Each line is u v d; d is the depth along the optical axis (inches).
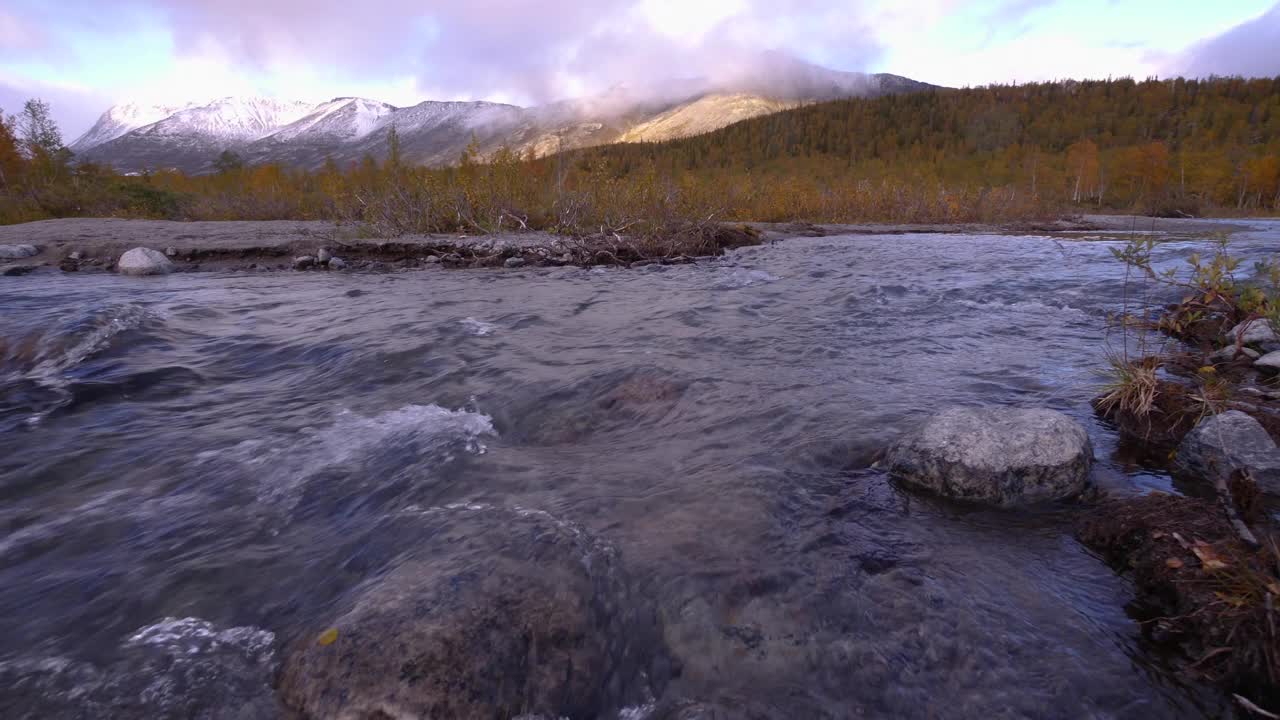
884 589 77.9
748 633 71.9
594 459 117.9
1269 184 1948.8
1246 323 163.6
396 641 65.9
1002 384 150.4
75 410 148.6
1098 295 256.8
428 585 74.9
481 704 62.1
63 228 502.9
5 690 65.6
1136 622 71.2
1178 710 59.9
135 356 186.1
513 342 197.2
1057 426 101.3
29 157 1076.5
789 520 93.3
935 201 952.3
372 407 148.1
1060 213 1029.2
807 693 64.3
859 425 125.5
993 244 492.1
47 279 320.5
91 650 71.9
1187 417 118.4
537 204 558.6
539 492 103.9
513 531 89.7
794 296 272.2
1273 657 61.3
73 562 89.2
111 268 362.0
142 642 73.0
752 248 484.1
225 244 410.6
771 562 83.1
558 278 332.2
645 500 99.7
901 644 69.4
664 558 83.7
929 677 65.3
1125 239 516.1
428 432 131.5
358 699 61.3
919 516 94.4
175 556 90.1
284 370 178.9
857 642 69.9
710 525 91.8
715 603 75.9
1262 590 65.9
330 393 159.0
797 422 129.3
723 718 62.0
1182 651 66.2
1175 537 79.0
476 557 82.4
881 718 61.2
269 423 139.3
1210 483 99.8
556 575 78.9
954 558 84.0
